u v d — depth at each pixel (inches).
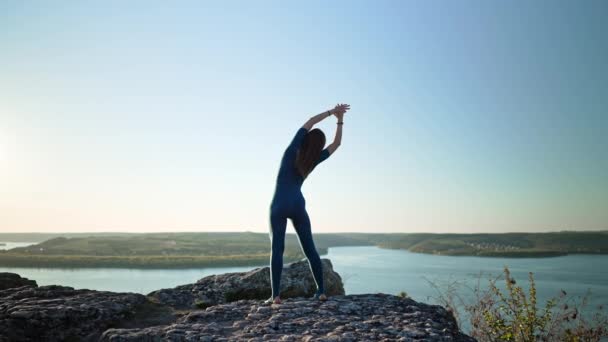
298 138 262.2
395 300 267.6
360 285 3159.5
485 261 7386.8
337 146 274.2
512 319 289.4
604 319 273.9
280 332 200.8
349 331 199.9
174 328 208.1
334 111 274.8
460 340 207.0
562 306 289.4
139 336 197.9
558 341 275.7
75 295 280.4
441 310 254.1
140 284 3376.0
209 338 191.8
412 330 201.0
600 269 5241.1
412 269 5226.4
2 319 217.9
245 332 201.5
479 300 303.6
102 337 206.2
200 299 323.6
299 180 263.4
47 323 223.1
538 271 4906.5
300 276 380.2
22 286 305.6
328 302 253.1
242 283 354.6
